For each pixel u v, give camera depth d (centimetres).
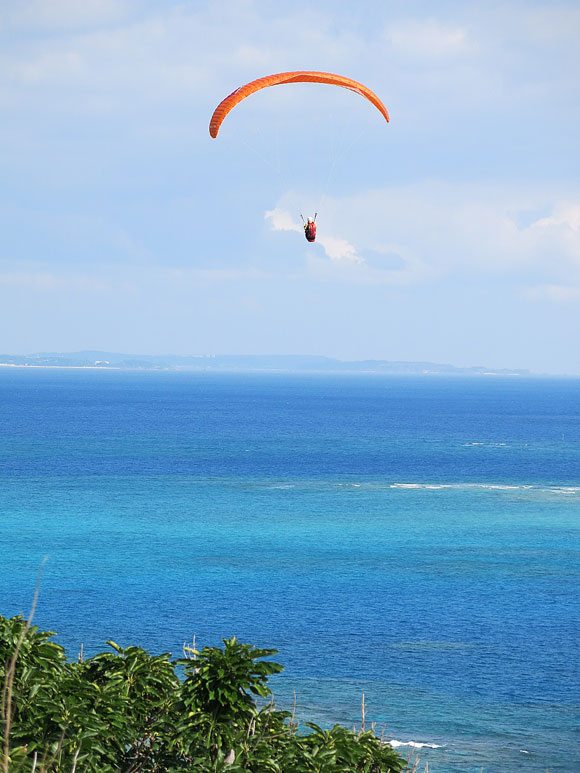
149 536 12469
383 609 8769
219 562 10856
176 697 1978
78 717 1750
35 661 1867
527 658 7262
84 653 7081
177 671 6103
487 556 11506
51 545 11669
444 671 6912
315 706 6116
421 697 6331
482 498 16650
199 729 1856
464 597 9294
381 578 10150
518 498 16675
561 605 8994
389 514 14762
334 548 11869
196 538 12375
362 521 14050
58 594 9112
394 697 6312
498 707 6175
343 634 7875
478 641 7725
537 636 7894
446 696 6369
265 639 7675
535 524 13975
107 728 1811
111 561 10794
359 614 8569
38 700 1741
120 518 13875
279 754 1891
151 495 16400
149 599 8975
